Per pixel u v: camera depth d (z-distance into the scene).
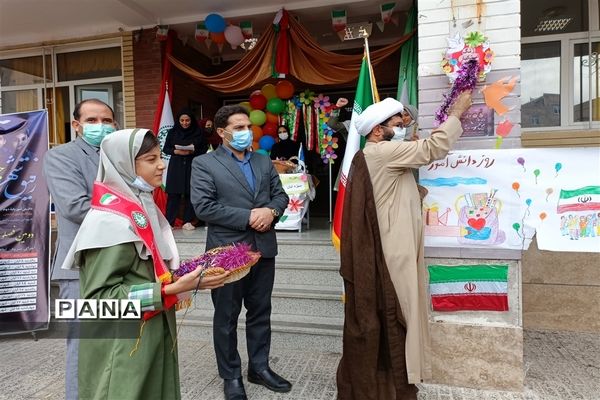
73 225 2.24
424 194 2.58
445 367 2.78
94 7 5.13
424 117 2.78
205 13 5.48
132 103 5.82
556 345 3.46
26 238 3.65
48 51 6.12
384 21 5.15
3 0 4.93
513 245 2.67
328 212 6.93
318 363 3.09
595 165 2.55
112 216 1.48
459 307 2.75
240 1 5.13
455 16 2.69
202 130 5.55
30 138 3.65
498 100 2.66
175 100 5.91
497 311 2.71
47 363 3.24
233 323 2.62
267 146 5.92
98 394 1.45
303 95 5.97
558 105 4.37
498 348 2.69
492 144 2.69
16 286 3.63
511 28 2.62
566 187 2.59
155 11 5.39
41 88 6.25
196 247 4.43
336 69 5.11
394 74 6.24
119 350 1.48
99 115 2.27
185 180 5.33
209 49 6.55
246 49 6.21
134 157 1.58
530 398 2.59
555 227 2.62
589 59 4.27
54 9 5.19
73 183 2.13
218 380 2.91
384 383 2.31
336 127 4.19
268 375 2.75
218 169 2.61
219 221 2.53
